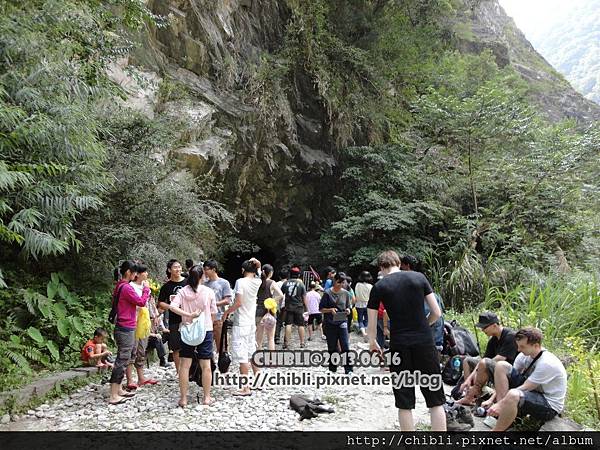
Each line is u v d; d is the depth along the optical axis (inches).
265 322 257.9
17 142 204.4
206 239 464.1
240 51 555.8
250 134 506.6
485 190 564.1
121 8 370.6
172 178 346.0
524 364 174.1
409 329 143.3
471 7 979.9
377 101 652.1
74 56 279.0
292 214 621.6
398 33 656.4
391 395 215.2
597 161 522.9
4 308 231.0
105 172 253.9
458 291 470.3
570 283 385.7
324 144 624.1
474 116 550.6
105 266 292.7
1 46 200.5
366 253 538.0
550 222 526.9
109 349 263.3
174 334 214.5
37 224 211.6
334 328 249.6
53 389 201.5
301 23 571.5
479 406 193.0
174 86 431.2
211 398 197.8
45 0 224.7
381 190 592.1
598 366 233.9
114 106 308.7
